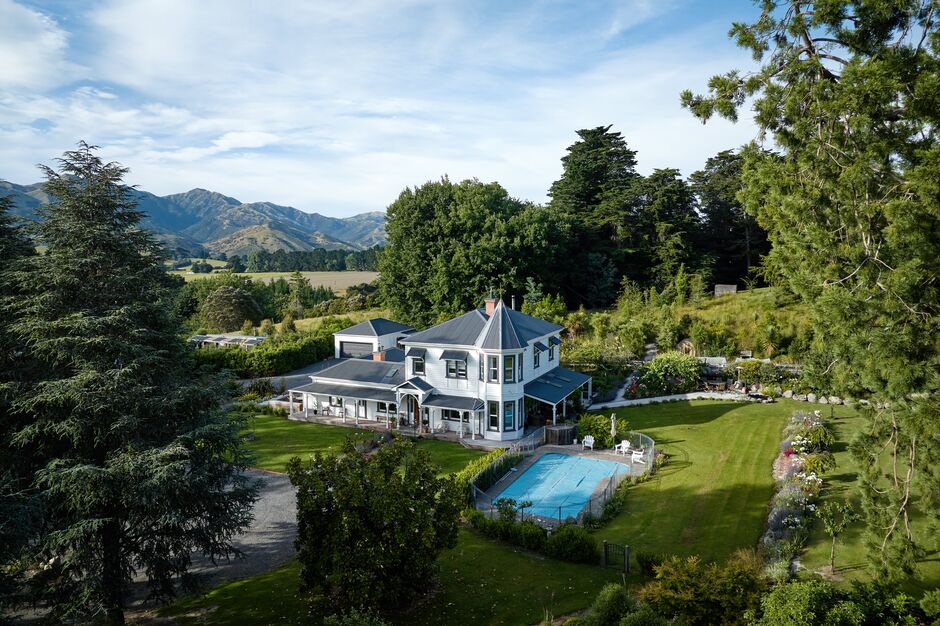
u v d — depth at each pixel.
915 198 15.41
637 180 85.56
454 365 42.94
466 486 30.08
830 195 17.75
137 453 19.33
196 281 109.31
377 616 16.69
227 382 23.47
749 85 19.19
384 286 81.75
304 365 67.38
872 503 16.97
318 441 41.19
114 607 19.45
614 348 58.62
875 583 16.19
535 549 24.91
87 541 19.73
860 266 16.52
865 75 15.71
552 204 93.12
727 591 16.67
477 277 74.12
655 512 28.09
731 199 82.69
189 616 20.73
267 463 36.97
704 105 19.92
